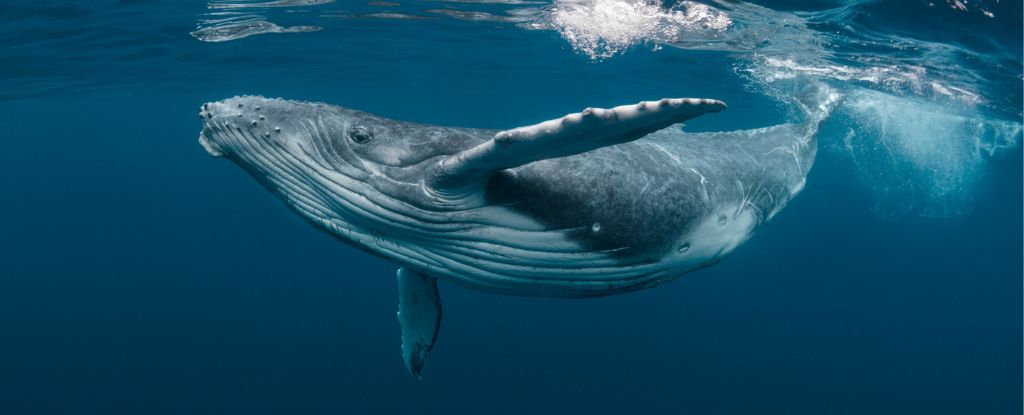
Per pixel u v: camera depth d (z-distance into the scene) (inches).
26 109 1350.9
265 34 645.3
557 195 188.2
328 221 200.4
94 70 834.8
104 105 1412.4
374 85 1122.7
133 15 548.1
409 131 188.2
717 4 462.0
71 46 660.7
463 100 1423.5
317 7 543.5
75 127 2036.2
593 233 195.9
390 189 181.8
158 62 783.7
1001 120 848.9
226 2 516.1
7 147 2812.5
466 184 171.2
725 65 682.8
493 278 204.8
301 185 194.4
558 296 218.7
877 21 473.1
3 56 692.7
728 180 237.8
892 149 960.9
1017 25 448.5
